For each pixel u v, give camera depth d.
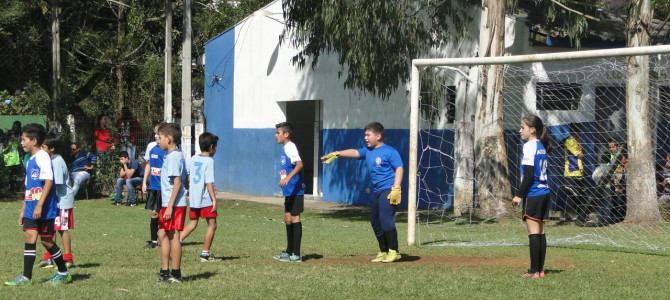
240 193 45.22
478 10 32.69
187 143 37.34
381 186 18.53
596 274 16.81
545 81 30.89
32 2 52.81
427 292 14.64
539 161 16.09
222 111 47.53
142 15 55.44
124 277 16.20
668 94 28.84
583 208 28.47
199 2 57.00
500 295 14.36
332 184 39.78
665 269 17.66
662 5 29.45
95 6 55.34
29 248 15.49
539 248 16.28
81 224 28.14
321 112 41.28
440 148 33.66
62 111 43.91
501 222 29.11
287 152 18.95
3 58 56.31
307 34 31.11
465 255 20.14
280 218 31.81
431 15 31.06
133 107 52.81
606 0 36.38
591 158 28.61
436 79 30.48
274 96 42.78
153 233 21.61
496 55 29.09
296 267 17.84
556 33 31.20
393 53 28.75
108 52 53.78
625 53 19.75
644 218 27.20
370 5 27.67
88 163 39.12
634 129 27.33
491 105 29.72
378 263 18.56
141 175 37.12
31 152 15.80
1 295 14.29
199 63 52.38
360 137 37.88
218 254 20.25
